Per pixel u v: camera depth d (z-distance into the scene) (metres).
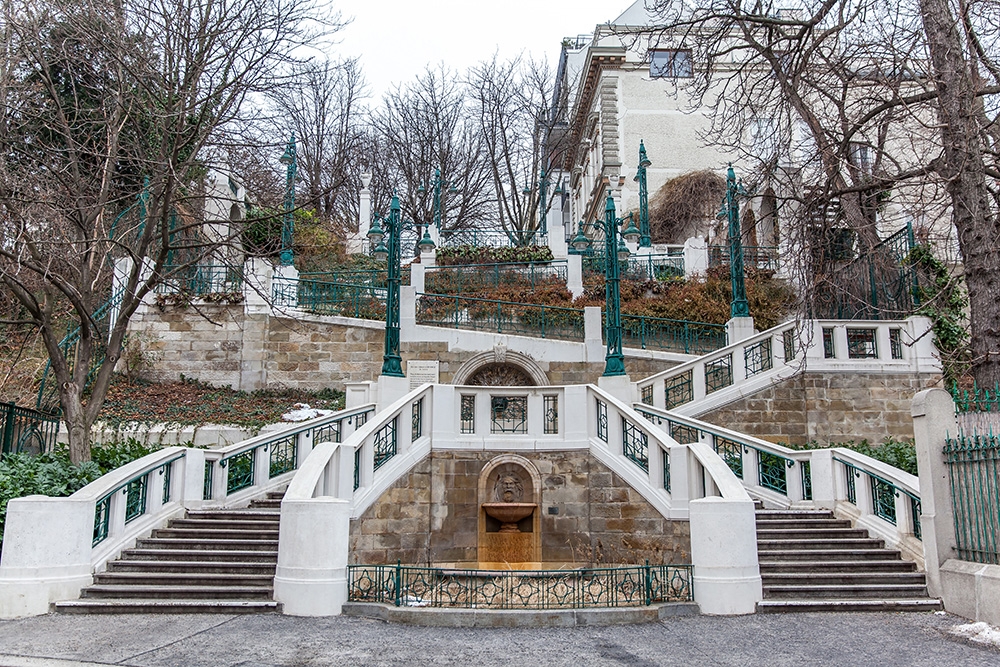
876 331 15.21
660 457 10.06
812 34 14.32
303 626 7.21
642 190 29.75
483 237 33.38
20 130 13.26
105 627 7.09
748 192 16.20
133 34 12.03
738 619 7.68
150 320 19.33
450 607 7.81
